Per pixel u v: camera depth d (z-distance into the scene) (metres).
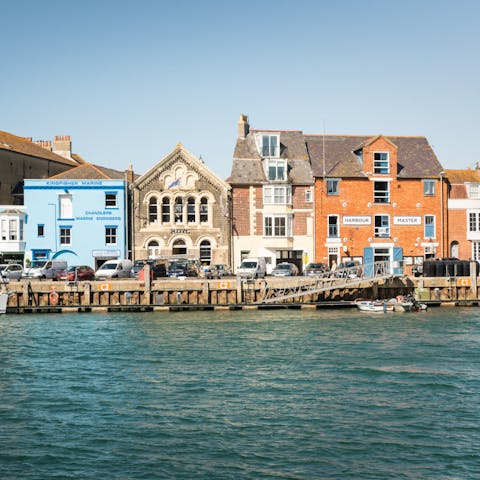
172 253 63.16
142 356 30.45
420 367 27.91
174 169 63.41
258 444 18.72
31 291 46.81
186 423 20.50
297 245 63.88
